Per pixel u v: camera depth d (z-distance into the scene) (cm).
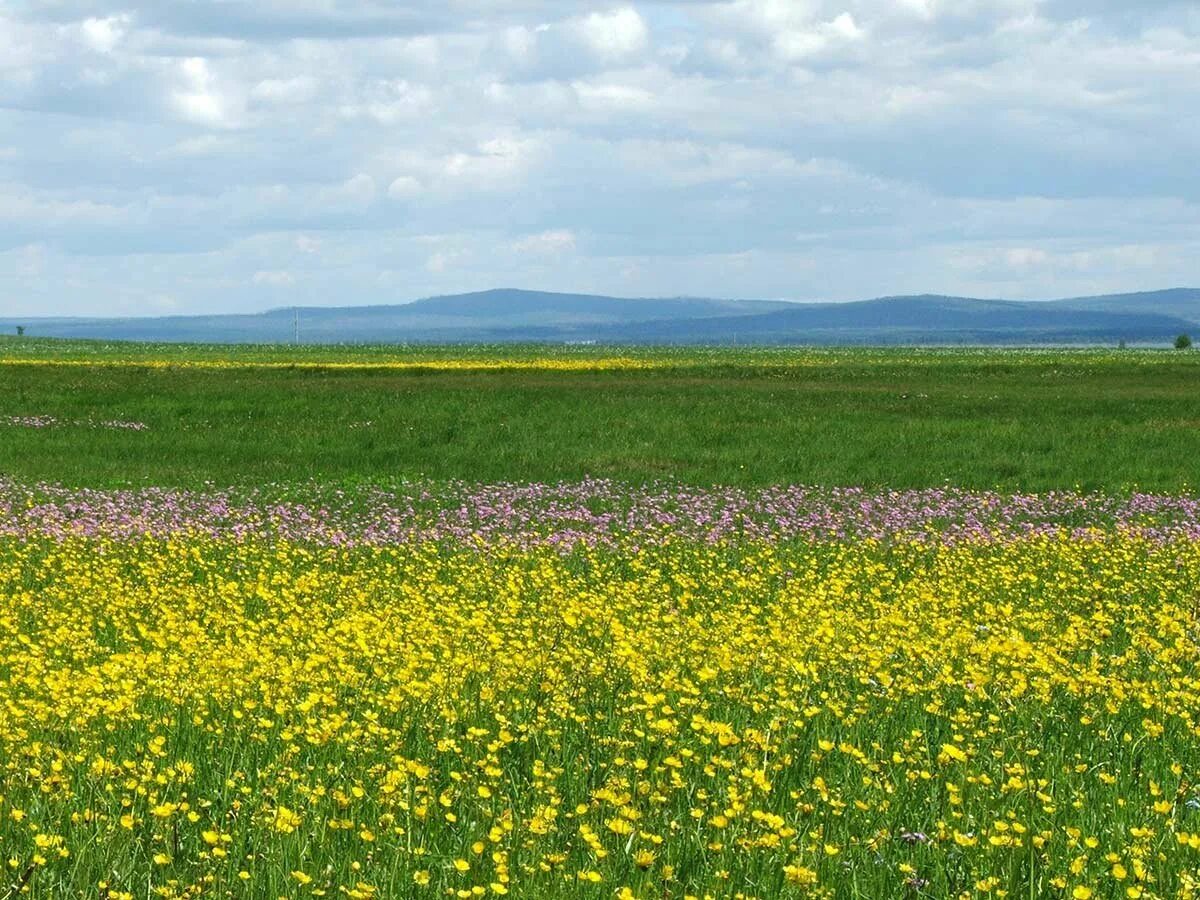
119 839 709
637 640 1159
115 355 10581
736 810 711
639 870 682
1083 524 2289
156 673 1020
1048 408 4447
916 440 3481
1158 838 739
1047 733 959
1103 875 689
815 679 1035
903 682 1048
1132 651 1207
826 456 3197
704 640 1187
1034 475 2909
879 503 2447
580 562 1850
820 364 8394
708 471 2961
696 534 2120
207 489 2630
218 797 782
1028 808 786
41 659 1129
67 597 1481
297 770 834
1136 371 7231
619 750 865
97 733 873
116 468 2942
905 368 7569
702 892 672
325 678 994
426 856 702
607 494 2566
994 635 1230
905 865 679
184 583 1639
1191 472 2919
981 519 2294
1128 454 3195
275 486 2678
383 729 881
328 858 699
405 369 6994
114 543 1911
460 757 876
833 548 1997
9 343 15000
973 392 5284
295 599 1470
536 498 2495
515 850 706
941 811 792
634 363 8269
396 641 1117
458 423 3891
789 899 661
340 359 10231
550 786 793
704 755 879
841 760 883
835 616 1302
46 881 662
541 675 1040
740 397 4853
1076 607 1529
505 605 1423
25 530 2009
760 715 952
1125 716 996
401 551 1902
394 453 3262
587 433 3675
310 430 3738
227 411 4266
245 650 1060
